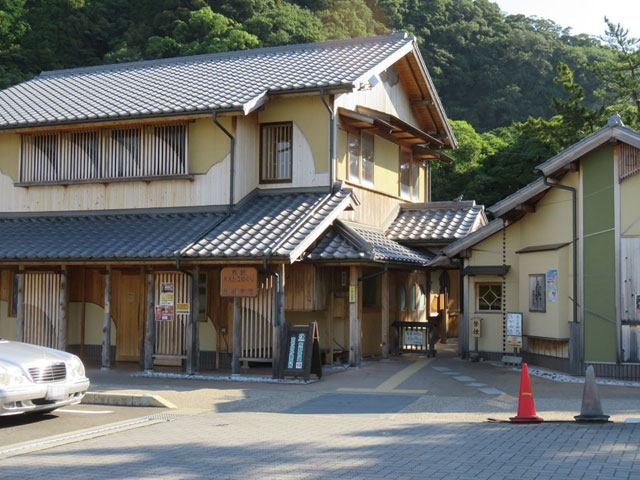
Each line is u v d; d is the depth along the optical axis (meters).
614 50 36.16
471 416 9.91
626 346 13.21
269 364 16.17
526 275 15.67
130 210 17.16
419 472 6.50
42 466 7.09
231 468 6.84
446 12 77.31
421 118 22.23
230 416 10.18
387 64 18.09
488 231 16.50
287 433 8.74
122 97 17.97
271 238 14.07
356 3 70.56
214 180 16.44
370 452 7.45
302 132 16.67
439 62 67.88
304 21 60.44
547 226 14.95
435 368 15.41
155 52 52.00
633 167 13.24
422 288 20.92
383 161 19.58
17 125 17.39
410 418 9.83
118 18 59.53
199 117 15.96
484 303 17.05
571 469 6.46
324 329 16.19
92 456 7.54
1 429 9.29
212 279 16.34
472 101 67.25
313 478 6.36
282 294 13.95
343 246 15.12
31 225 17.28
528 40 73.25
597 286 13.52
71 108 17.69
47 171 17.86
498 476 6.28
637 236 13.17
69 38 53.88
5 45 51.44
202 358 16.39
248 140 16.72
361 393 12.12
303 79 16.73
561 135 34.75
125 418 10.12
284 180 16.77
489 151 41.69
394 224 19.92
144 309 15.96
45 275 15.72
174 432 8.95
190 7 59.59
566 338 14.05
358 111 17.91
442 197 41.25
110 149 17.33
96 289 17.39
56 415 10.38
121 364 16.61
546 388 12.30
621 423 9.03
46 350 10.40
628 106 35.59
